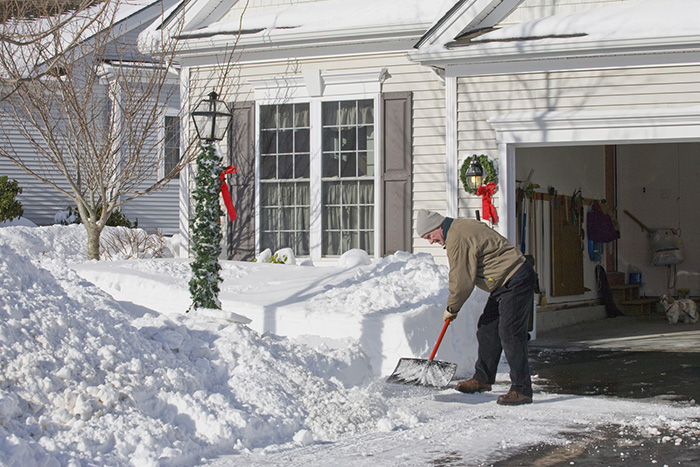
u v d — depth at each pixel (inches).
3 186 677.3
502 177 411.8
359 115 476.7
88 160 498.6
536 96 410.9
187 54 510.6
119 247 574.2
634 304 603.5
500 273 239.9
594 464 165.9
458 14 420.5
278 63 494.9
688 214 641.6
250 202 498.0
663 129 391.5
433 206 458.3
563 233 535.2
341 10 493.7
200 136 314.7
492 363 258.7
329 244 482.3
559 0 424.5
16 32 420.5
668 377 295.0
